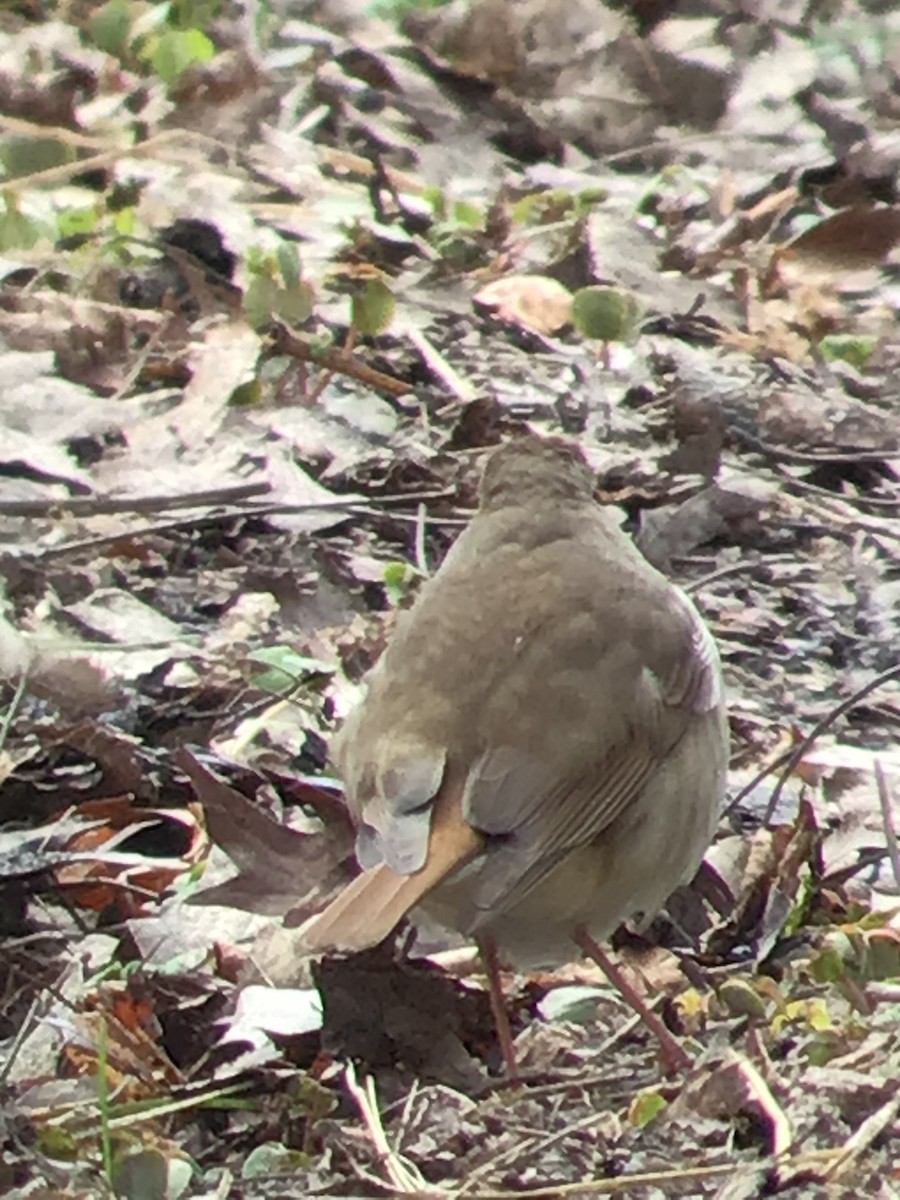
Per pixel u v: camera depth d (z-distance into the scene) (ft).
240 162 57.21
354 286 50.49
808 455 44.57
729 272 53.67
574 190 58.85
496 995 26.58
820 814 32.27
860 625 38.75
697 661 26.78
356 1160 24.49
